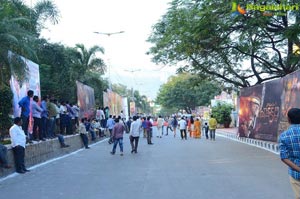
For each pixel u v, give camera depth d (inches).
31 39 608.4
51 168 585.6
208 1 762.8
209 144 1035.3
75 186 430.9
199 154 754.8
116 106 2119.8
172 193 382.3
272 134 918.4
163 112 5206.7
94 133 1161.4
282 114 842.8
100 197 370.9
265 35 906.1
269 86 964.6
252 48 903.7
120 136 783.1
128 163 631.8
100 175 508.1
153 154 773.3
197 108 3287.4
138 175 500.4
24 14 733.9
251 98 1118.4
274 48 1000.2
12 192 402.0
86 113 1213.7
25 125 624.1
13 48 569.9
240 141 1163.3
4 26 565.0
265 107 987.3
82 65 1656.0
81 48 1717.5
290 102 786.2
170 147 940.6
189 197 362.9
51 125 765.9
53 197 374.6
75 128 1019.9
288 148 213.9
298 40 767.7
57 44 1248.8
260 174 495.5
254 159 661.3
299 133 212.7
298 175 211.3
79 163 645.9
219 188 404.2
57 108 853.8
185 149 874.8
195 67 1275.8
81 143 980.6
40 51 1189.7
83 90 1191.6
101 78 1978.3
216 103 2304.4
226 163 609.0
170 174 502.9
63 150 800.9
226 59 1152.2
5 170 507.2
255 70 1219.9
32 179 483.2
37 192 399.9
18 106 684.1
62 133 885.2
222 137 1429.6
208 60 1240.8
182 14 870.4
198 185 422.3
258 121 1040.8
